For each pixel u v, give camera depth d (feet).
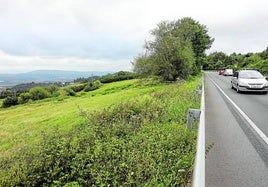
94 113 53.83
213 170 20.98
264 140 28.81
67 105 199.62
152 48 194.29
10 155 48.78
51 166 32.96
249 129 33.83
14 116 191.72
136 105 51.98
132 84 268.00
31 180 31.81
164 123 38.83
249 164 22.06
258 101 61.82
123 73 388.78
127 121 44.55
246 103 58.34
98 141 35.76
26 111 222.28
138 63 197.26
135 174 24.36
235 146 26.73
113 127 40.27
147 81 204.23
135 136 34.30
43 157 34.06
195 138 28.02
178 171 19.31
